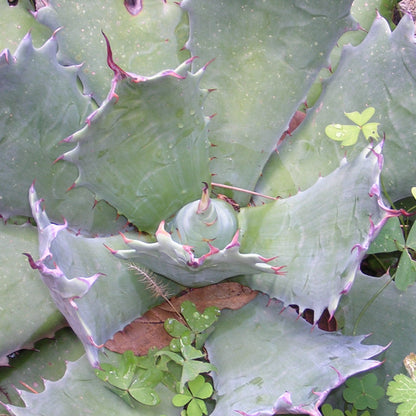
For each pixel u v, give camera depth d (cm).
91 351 31
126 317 36
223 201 37
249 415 29
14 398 38
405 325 36
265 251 36
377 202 29
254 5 37
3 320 36
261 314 37
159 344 37
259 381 33
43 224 30
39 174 37
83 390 34
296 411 28
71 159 32
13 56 32
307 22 37
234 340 36
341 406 38
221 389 34
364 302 37
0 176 36
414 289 36
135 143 33
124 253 30
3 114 34
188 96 32
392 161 38
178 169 36
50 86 34
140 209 37
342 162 34
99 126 31
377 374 37
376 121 38
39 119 35
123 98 30
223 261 30
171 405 35
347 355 32
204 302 38
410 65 36
